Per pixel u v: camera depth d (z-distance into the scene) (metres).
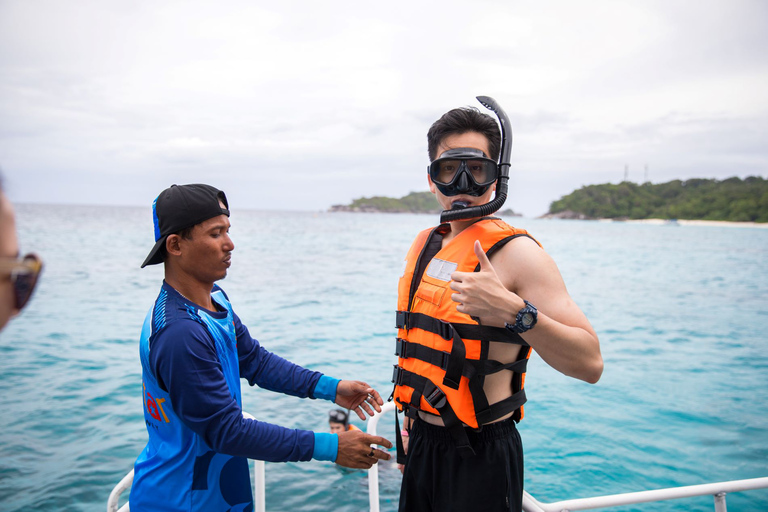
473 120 1.79
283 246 38.88
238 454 1.61
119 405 7.21
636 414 7.08
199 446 1.68
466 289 1.41
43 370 8.73
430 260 1.91
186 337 1.60
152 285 17.86
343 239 48.59
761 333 12.62
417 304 1.83
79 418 6.76
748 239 71.88
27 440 6.11
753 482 1.88
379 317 13.48
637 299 17.98
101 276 19.94
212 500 1.70
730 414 7.07
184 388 1.58
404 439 2.06
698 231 106.44
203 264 1.72
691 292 19.81
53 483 5.18
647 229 114.12
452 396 1.63
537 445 6.11
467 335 1.64
